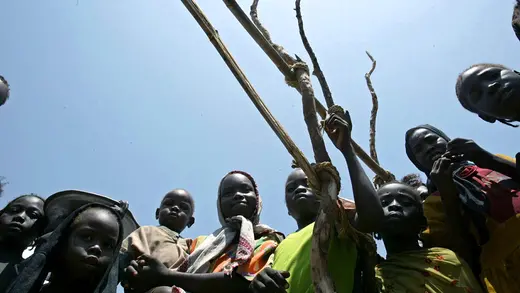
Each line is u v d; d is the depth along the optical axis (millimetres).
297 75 1114
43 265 950
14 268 1190
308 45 1143
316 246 932
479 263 1236
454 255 1153
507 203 1206
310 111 1056
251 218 1425
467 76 1279
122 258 1237
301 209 1362
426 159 1433
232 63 1031
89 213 1023
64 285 986
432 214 1322
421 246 1404
